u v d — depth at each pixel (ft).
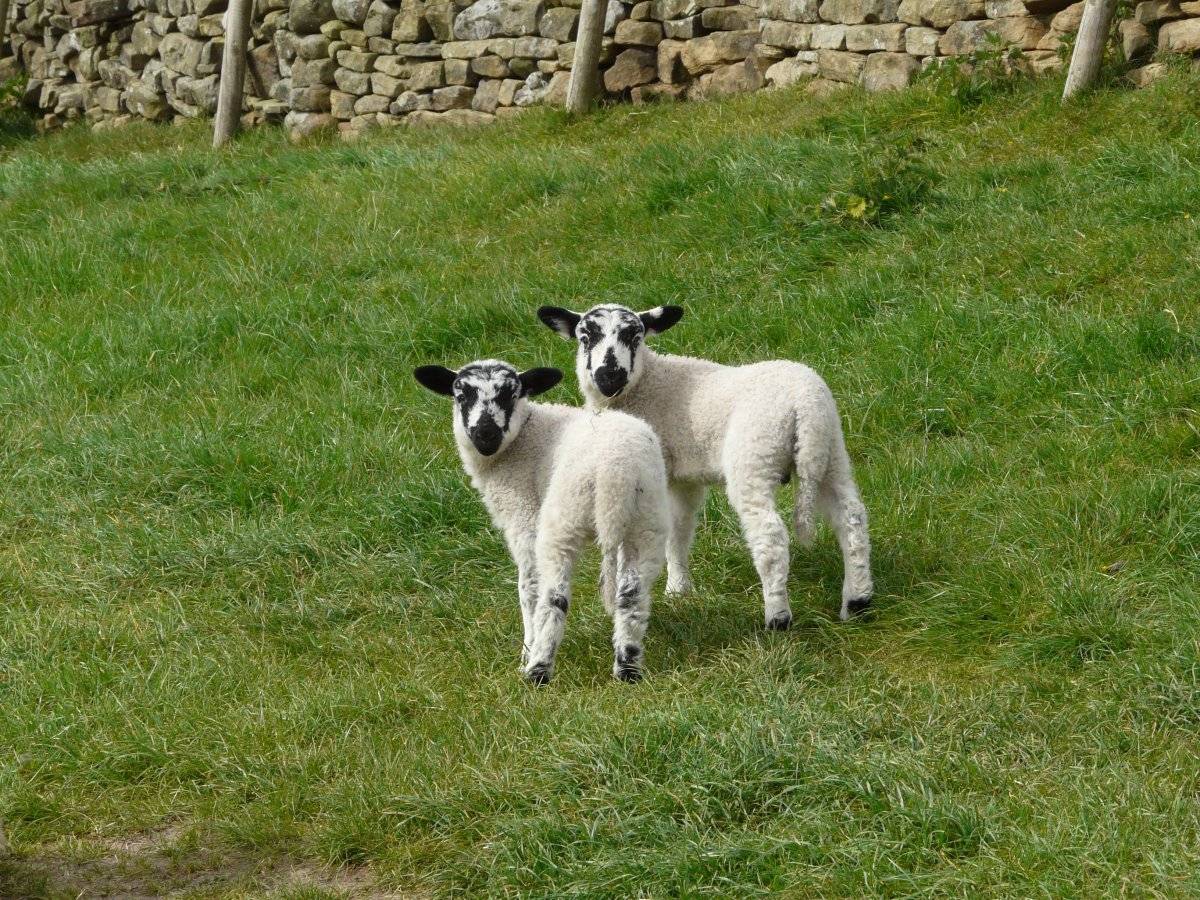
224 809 22.08
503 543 31.76
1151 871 17.93
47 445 38.14
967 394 34.76
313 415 38.63
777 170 48.34
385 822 21.04
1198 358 32.99
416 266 49.03
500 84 68.44
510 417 26.99
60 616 29.22
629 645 24.86
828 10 57.82
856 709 22.75
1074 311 35.99
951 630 26.00
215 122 77.61
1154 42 48.88
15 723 24.73
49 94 97.40
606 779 21.04
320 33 76.59
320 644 28.07
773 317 40.27
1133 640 24.31
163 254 53.36
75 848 21.27
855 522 27.14
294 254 50.49
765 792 20.51
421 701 25.09
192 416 39.11
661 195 49.26
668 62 63.41
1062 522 28.32
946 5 53.88
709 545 31.40
